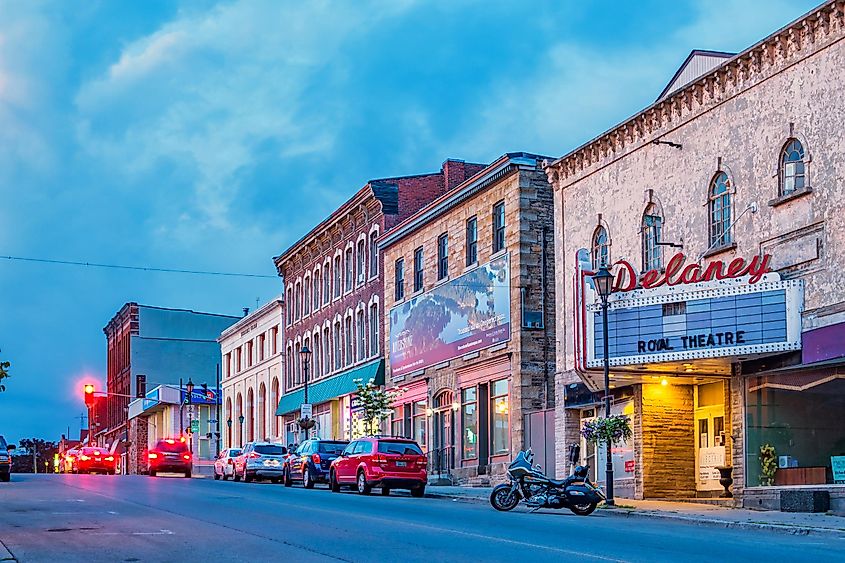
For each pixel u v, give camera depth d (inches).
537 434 1534.2
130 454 4074.8
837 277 1003.3
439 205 1829.5
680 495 1263.5
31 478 2098.9
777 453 1091.3
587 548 677.3
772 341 1046.4
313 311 2532.0
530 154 1609.3
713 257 1176.2
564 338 1475.1
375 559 621.9
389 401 1911.9
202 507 1072.2
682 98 1230.9
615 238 1359.5
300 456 1727.4
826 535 821.9
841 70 1008.9
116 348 4448.8
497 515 991.6
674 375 1191.6
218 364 4165.8
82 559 627.5
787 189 1079.6
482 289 1679.4
